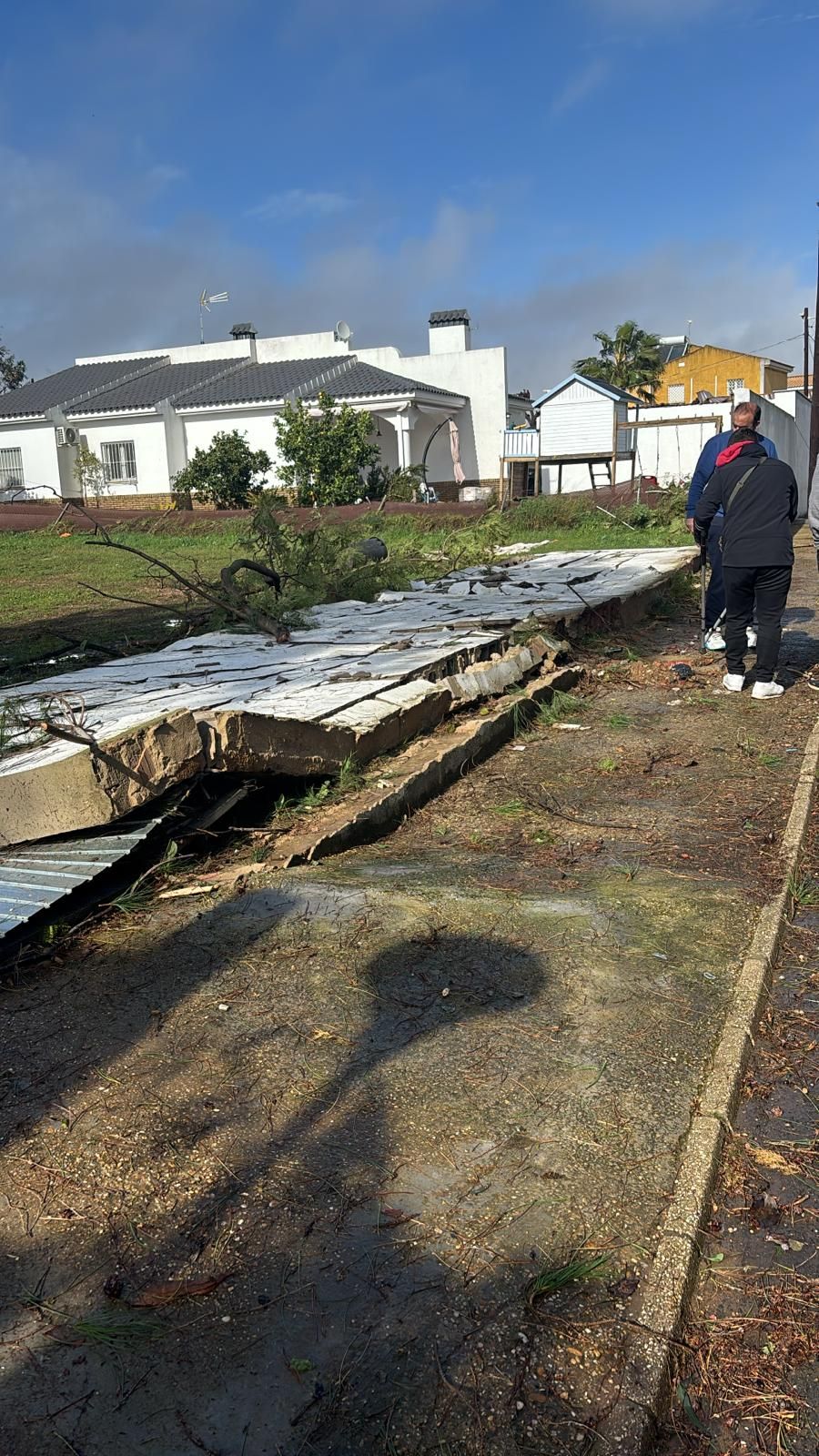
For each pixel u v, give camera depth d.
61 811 3.58
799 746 5.54
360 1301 1.83
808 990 2.99
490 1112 2.35
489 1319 1.79
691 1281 1.89
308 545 11.03
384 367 34.53
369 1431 1.59
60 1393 1.66
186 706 4.92
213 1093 2.45
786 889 3.58
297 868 3.84
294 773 4.35
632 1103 2.38
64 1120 2.35
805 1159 2.25
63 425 33.06
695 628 9.65
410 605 9.55
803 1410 1.66
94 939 3.30
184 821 4.00
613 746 5.65
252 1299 1.84
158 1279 1.90
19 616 11.67
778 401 33.78
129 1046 2.66
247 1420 1.61
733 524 6.45
